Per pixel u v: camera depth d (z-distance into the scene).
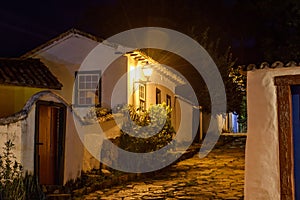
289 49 18.83
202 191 12.80
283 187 7.80
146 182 14.55
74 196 11.58
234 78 29.70
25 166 10.55
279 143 7.88
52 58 20.14
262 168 7.98
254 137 8.08
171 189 13.16
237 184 13.86
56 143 12.09
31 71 16.39
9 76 15.14
